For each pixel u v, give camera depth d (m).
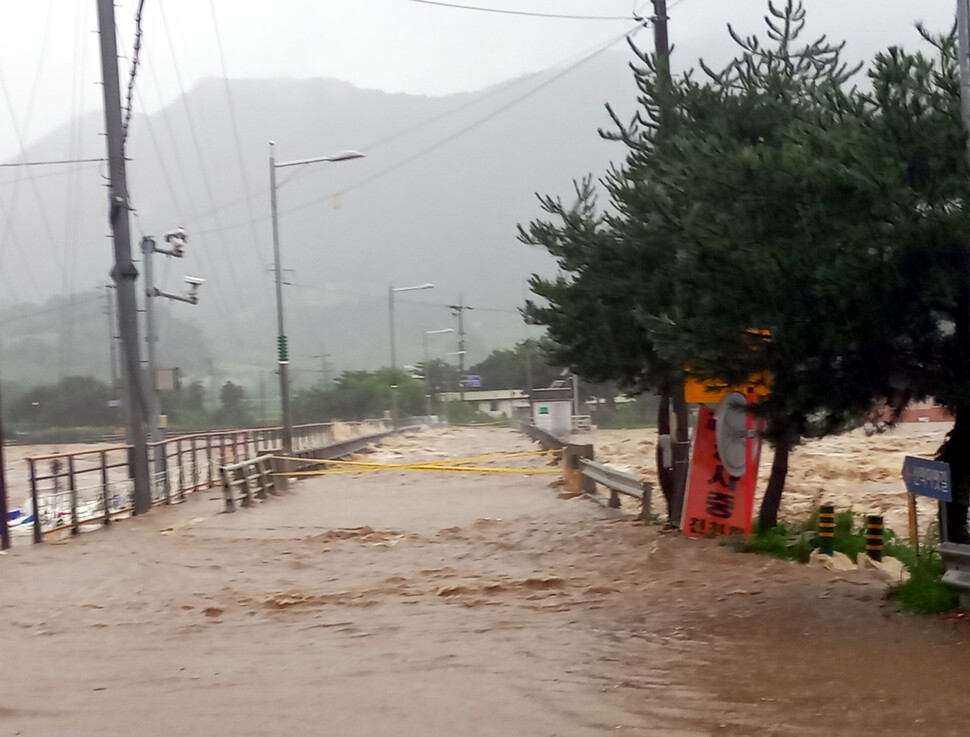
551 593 11.88
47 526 18.83
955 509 10.80
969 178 9.11
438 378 112.81
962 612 9.44
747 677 7.79
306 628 10.25
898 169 9.12
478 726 6.70
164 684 8.02
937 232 8.86
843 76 15.16
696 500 15.91
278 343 32.03
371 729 6.65
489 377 115.88
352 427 62.16
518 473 29.36
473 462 37.53
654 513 20.03
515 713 6.98
